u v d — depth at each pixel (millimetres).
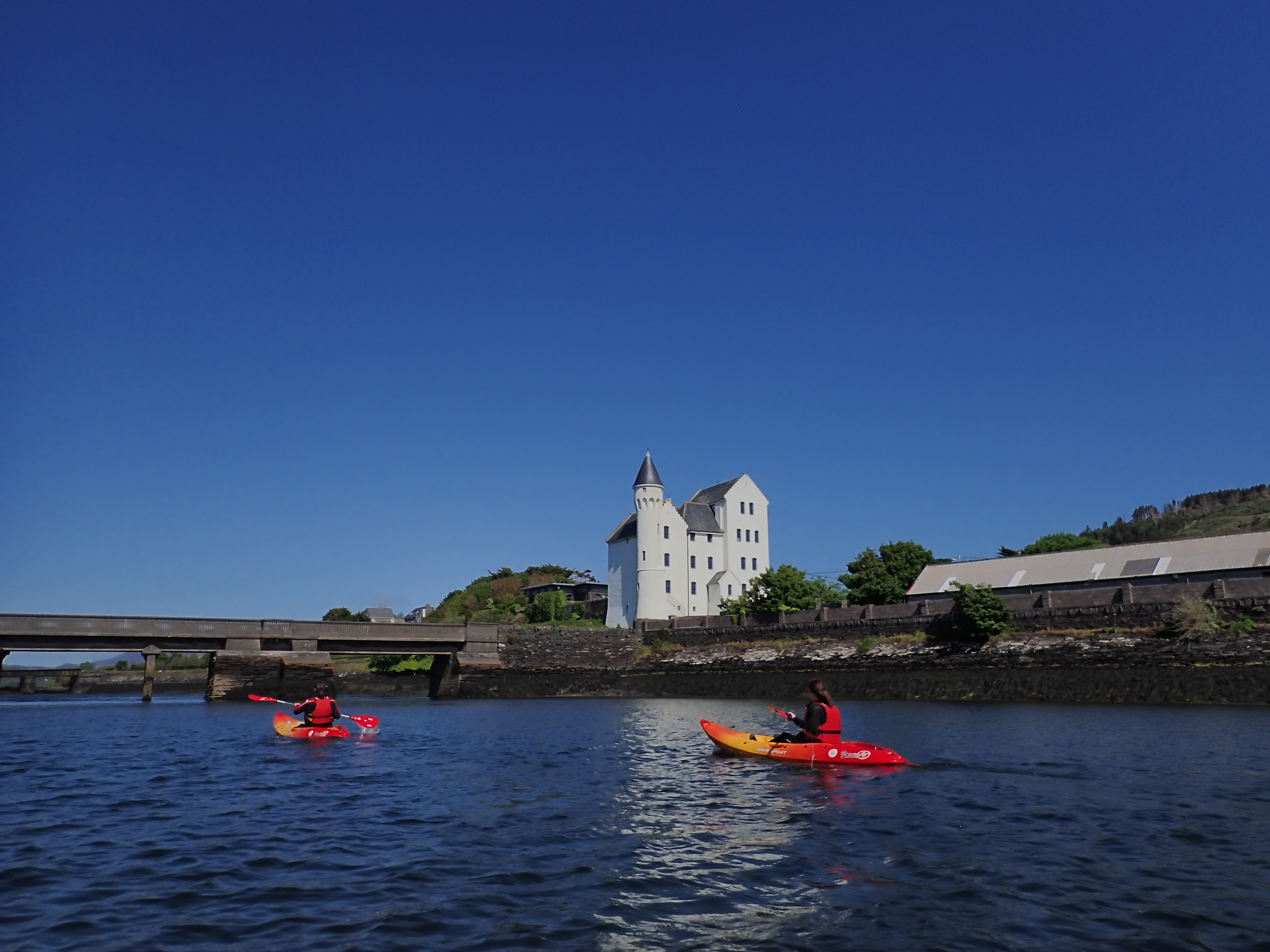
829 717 24859
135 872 12492
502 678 77562
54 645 65812
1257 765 22125
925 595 71562
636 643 83750
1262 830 14750
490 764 24484
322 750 28641
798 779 21109
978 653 57281
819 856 13352
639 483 97688
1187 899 10953
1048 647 54250
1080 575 64812
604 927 10031
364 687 94250
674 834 14922
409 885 11773
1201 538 62688
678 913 10555
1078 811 16531
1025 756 24406
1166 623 50906
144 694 69562
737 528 104625
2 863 13031
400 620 146125
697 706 56406
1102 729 31922
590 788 20109
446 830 15352
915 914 10453
